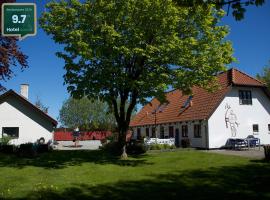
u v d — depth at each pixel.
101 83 23.94
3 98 37.44
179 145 42.78
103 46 23.34
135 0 23.62
